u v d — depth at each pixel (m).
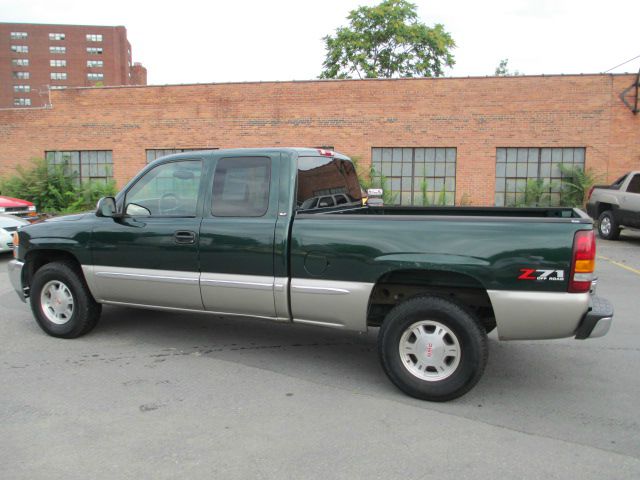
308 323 4.32
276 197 4.34
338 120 18.33
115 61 119.62
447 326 3.82
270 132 18.73
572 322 3.60
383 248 3.94
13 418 3.58
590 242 3.55
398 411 3.75
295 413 3.70
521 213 5.15
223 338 5.43
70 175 19.78
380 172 18.39
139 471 2.95
